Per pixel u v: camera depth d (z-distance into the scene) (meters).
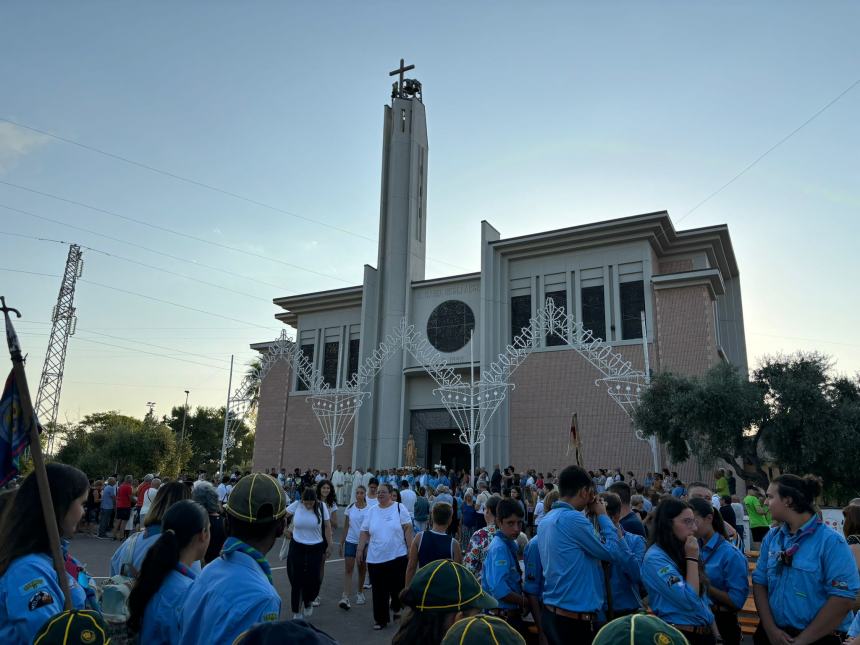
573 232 33.25
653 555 4.75
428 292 39.03
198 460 76.00
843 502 24.28
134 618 3.51
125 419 75.69
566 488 5.48
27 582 3.09
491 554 6.35
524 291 35.12
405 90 44.75
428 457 36.53
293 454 41.22
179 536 3.71
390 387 37.62
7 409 3.45
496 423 32.69
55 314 52.31
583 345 29.98
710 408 24.19
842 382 24.22
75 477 3.64
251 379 44.59
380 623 9.52
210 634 2.86
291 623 1.91
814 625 4.36
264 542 3.24
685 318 30.19
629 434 29.73
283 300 43.94
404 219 40.84
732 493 23.19
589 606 5.02
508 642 2.07
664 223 31.84
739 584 5.39
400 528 9.76
